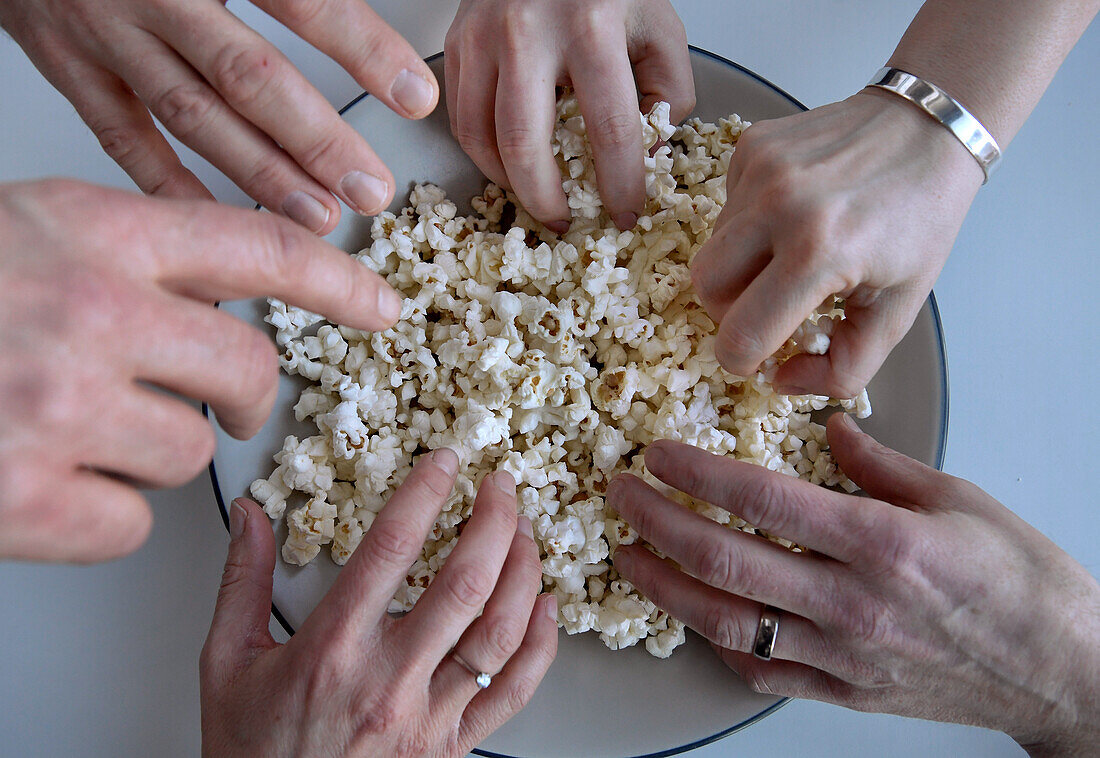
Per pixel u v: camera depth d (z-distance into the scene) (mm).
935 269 385
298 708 373
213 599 516
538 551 441
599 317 459
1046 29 390
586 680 450
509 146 429
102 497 262
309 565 457
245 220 278
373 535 378
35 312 247
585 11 411
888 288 383
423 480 392
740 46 555
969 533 389
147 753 510
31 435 248
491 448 459
